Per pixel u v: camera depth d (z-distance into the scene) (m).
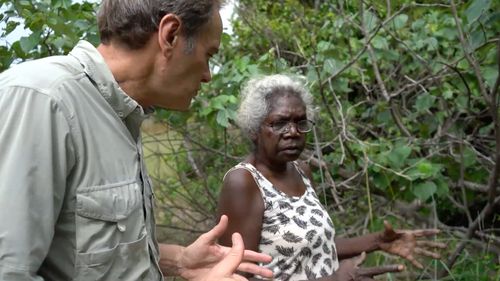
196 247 1.93
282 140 2.46
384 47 4.09
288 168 2.57
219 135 4.71
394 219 4.28
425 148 4.30
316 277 2.40
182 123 4.31
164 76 1.60
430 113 4.34
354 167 4.21
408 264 3.98
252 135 2.54
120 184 1.53
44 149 1.42
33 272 1.38
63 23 3.27
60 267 1.50
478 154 4.08
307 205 2.47
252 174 2.42
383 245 2.79
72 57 1.56
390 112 4.33
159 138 5.40
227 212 2.38
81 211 1.48
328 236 2.47
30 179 1.39
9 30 3.45
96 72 1.54
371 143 4.04
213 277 1.64
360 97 4.71
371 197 4.27
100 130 1.52
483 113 4.20
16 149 1.39
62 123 1.45
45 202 1.41
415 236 2.78
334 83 4.07
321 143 4.17
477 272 3.83
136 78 1.58
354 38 4.25
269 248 2.39
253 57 4.84
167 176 5.16
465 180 4.25
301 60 4.73
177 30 1.57
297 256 2.39
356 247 2.82
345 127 4.00
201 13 1.58
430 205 4.26
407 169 3.66
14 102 1.43
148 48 1.57
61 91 1.47
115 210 1.51
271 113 2.47
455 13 3.50
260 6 5.27
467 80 4.05
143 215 1.58
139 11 1.55
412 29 4.43
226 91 3.91
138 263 1.55
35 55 3.52
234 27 4.94
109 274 1.50
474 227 3.99
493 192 3.83
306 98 2.58
